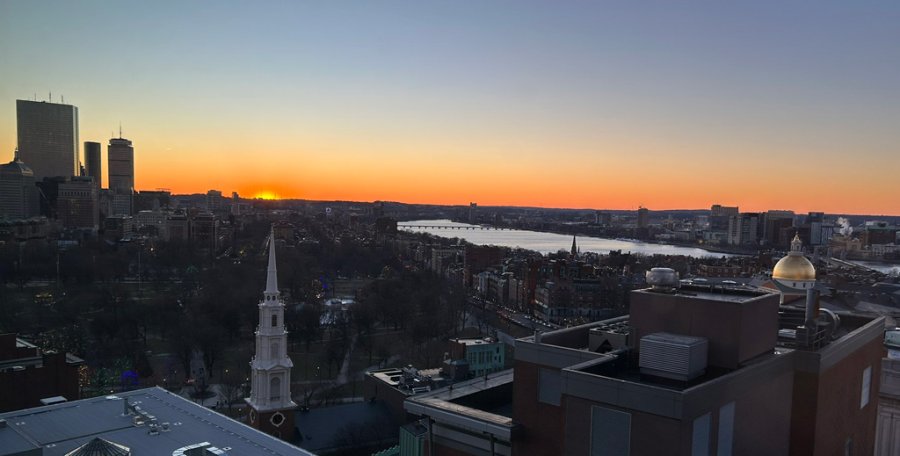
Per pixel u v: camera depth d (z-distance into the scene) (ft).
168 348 631.56
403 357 602.03
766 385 111.96
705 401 94.22
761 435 111.65
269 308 336.08
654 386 96.37
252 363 338.75
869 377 153.38
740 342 108.27
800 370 122.11
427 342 654.12
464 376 439.63
